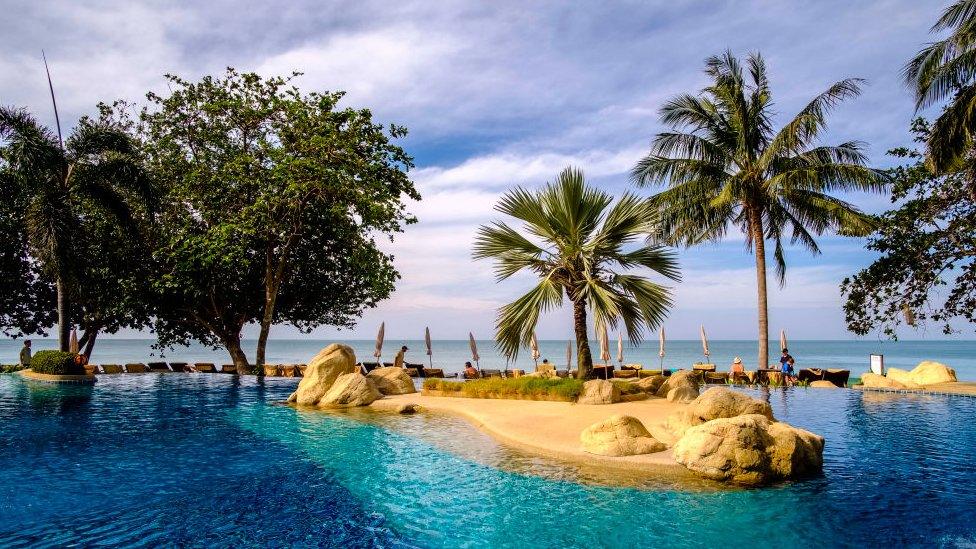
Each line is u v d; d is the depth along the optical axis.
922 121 18.77
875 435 11.94
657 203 26.45
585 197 16.94
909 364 64.12
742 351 131.25
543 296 16.61
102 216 24.83
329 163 26.33
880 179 22.84
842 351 140.50
